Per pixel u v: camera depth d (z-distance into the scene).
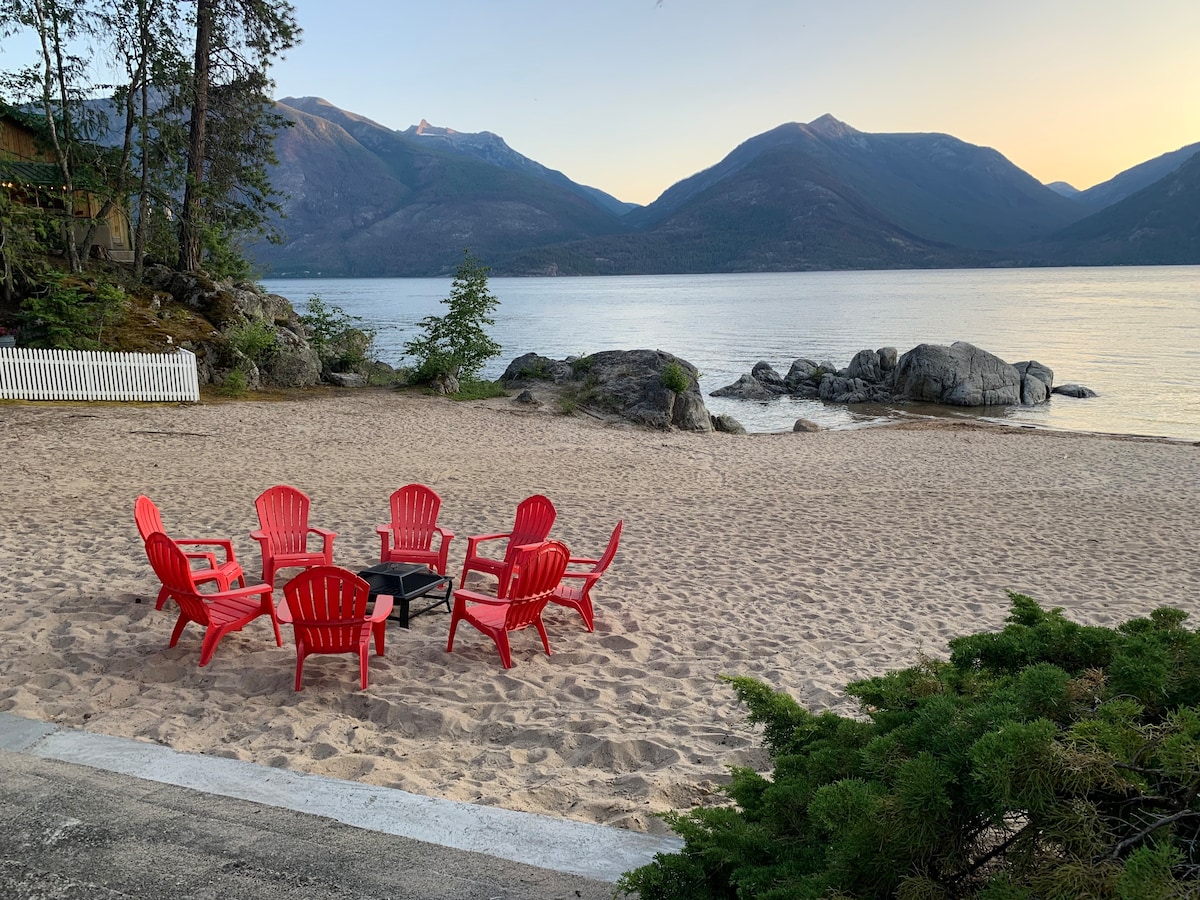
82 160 26.19
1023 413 31.80
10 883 2.88
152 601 7.19
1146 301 103.31
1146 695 2.43
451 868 3.12
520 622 6.36
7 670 5.67
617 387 25.56
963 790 2.21
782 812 2.75
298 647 5.62
